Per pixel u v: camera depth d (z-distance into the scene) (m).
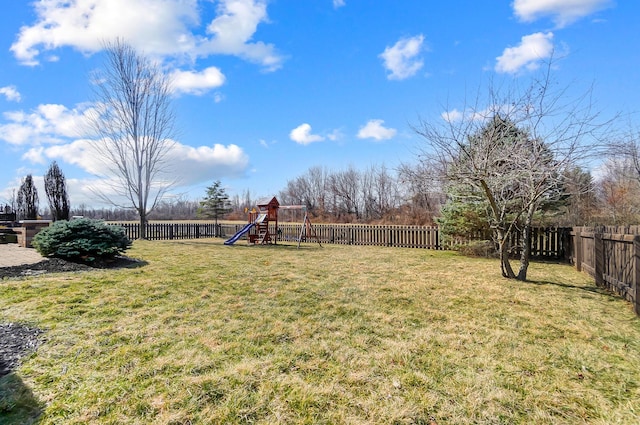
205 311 4.16
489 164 5.77
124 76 15.54
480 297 4.96
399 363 2.83
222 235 20.52
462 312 4.27
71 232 7.07
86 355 2.91
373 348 3.14
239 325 3.70
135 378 2.53
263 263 8.07
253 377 2.56
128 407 2.17
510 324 3.84
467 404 2.25
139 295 4.78
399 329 3.66
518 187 6.83
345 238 15.40
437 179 6.17
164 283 5.52
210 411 2.14
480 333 3.55
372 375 2.63
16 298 4.46
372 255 10.22
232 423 2.03
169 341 3.23
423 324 3.82
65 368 2.68
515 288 5.55
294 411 2.15
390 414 2.12
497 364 2.83
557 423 2.06
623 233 5.18
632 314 4.18
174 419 2.05
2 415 2.06
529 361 2.89
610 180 16.42
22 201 19.67
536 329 3.67
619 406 2.24
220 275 6.34
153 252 10.22
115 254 7.77
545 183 6.01
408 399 2.30
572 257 8.52
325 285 5.63
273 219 15.01
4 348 3.01
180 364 2.76
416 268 7.58
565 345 3.24
